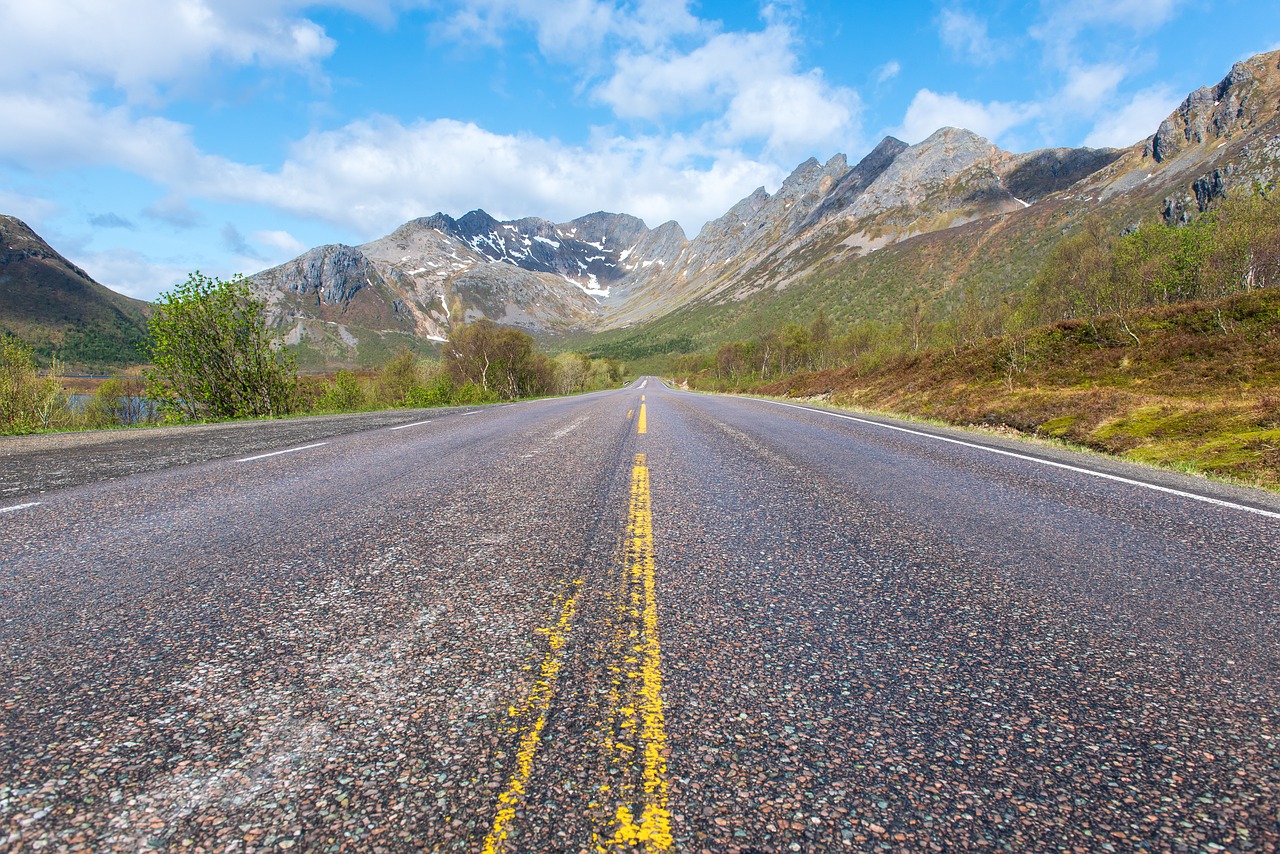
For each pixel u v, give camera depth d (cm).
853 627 212
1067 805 126
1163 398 1017
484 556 281
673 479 491
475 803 121
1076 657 194
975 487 471
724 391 6475
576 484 462
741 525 348
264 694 159
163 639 191
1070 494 449
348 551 287
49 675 167
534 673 172
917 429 964
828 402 2389
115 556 277
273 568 261
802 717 154
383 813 118
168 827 113
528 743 140
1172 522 370
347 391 1959
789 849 112
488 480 474
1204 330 1352
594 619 212
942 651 195
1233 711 164
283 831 113
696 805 122
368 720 148
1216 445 722
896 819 121
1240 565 290
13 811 116
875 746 144
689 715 154
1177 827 120
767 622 214
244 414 1452
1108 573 276
